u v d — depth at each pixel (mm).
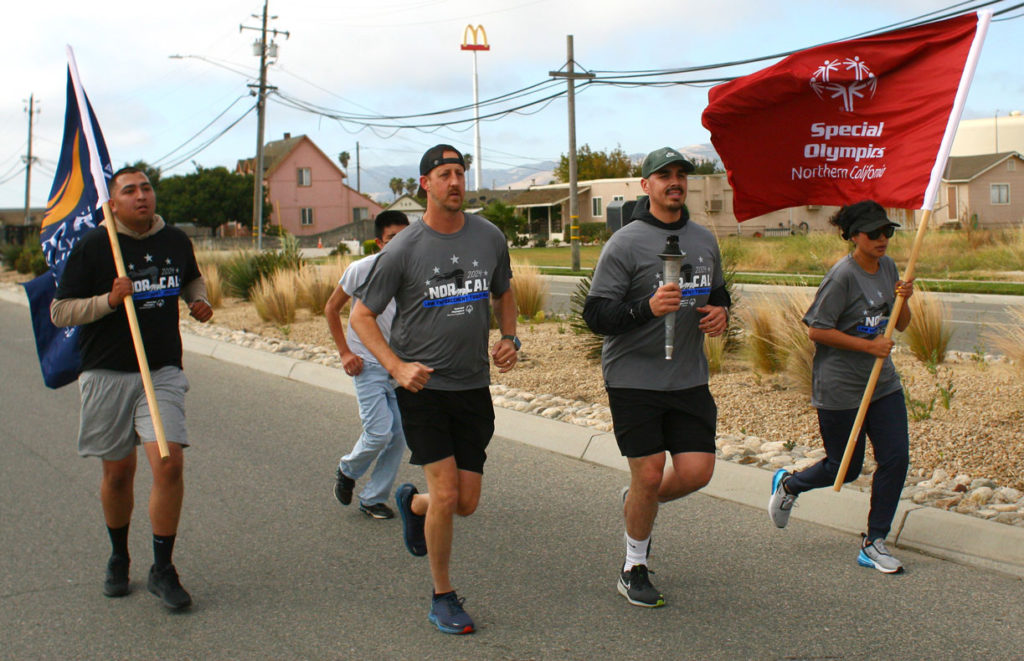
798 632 4035
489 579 4785
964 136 56625
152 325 4465
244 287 18953
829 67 5059
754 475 5910
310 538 5500
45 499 6395
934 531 4902
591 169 76812
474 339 4156
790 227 50594
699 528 5379
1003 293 17094
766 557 4910
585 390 8859
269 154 70250
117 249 4258
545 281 14234
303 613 4422
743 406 7543
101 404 4398
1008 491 5285
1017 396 6863
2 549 5410
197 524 5793
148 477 6891
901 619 4117
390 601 4535
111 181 4441
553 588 4637
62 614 4473
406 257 4078
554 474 6672
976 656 3768
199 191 61531
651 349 4207
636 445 4215
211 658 3986
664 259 3967
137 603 4586
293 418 8875
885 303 4734
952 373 7711
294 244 19922
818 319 4699
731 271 11867
